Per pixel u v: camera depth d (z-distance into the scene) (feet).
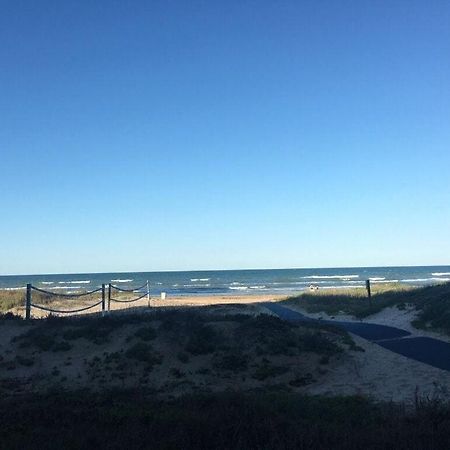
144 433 21.34
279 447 18.80
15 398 34.65
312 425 22.33
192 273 576.61
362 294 111.04
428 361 44.06
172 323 51.16
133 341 47.78
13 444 20.74
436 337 55.21
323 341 49.21
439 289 82.69
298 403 30.22
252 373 42.42
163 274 542.98
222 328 50.44
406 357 46.24
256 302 116.67
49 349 47.11
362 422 24.06
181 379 41.19
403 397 33.81
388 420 23.12
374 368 43.14
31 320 56.70
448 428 20.26
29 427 24.77
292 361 44.50
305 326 57.82
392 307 79.51
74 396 34.71
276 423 22.33
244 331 49.49
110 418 25.59
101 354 46.09
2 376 42.32
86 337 49.21
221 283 303.89
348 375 41.52
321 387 38.70
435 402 24.36
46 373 42.80
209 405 28.12
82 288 240.32
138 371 42.63
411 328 62.64
